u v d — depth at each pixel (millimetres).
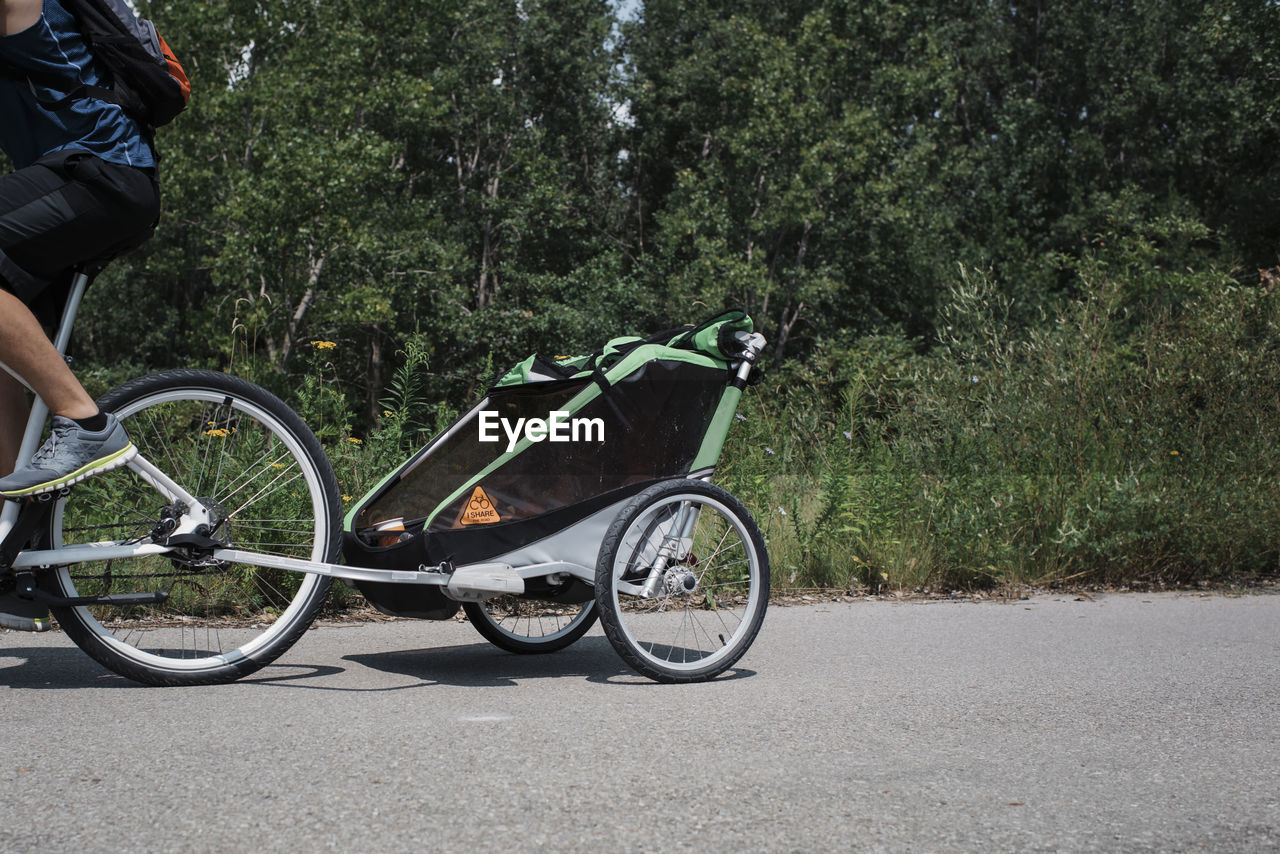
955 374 6875
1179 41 32719
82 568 2885
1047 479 6082
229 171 26625
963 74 35188
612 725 2512
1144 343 7000
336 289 26500
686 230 29266
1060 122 35812
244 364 6078
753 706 2775
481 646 3664
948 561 5441
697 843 1747
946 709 2805
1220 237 29500
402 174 31312
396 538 3145
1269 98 29578
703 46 34438
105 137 2594
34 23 2482
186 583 3516
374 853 1666
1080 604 5039
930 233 30859
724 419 3336
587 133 35906
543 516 3104
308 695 2773
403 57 29750
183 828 1751
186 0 26562
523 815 1853
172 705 2609
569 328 29250
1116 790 2119
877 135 29484
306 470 3053
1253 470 6277
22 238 2508
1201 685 3207
